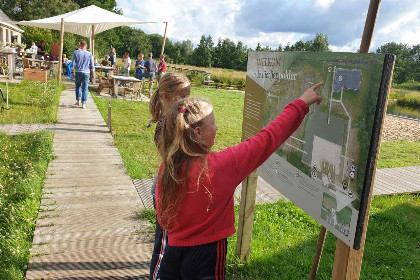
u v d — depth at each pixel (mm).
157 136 1895
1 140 6859
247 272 3227
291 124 1547
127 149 6910
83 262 3037
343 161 1636
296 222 4367
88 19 14133
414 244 4082
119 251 3242
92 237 3457
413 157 8578
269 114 2498
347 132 1604
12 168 5418
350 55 1575
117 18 14727
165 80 2199
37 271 2881
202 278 1521
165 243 1666
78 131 7844
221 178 1412
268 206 4766
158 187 1592
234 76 25219
